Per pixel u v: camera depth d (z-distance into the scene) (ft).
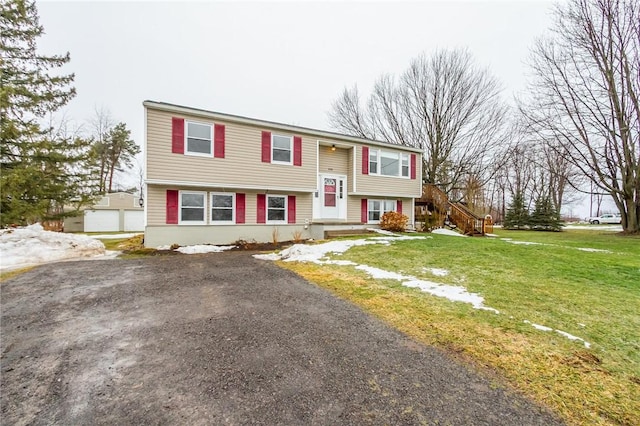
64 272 21.43
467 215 52.06
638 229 51.88
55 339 10.59
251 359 9.12
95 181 49.37
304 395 7.31
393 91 79.87
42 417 6.51
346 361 9.04
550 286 16.97
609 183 56.80
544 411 6.73
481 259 24.34
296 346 10.03
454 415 6.57
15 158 42.70
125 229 83.20
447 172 73.97
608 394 7.36
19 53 46.93
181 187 35.81
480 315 12.78
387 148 51.75
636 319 12.25
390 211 51.42
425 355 9.43
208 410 6.73
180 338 10.64
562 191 102.68
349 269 22.09
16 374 8.29
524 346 9.95
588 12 49.78
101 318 12.62
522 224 87.81
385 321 12.28
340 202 48.67
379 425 6.23
